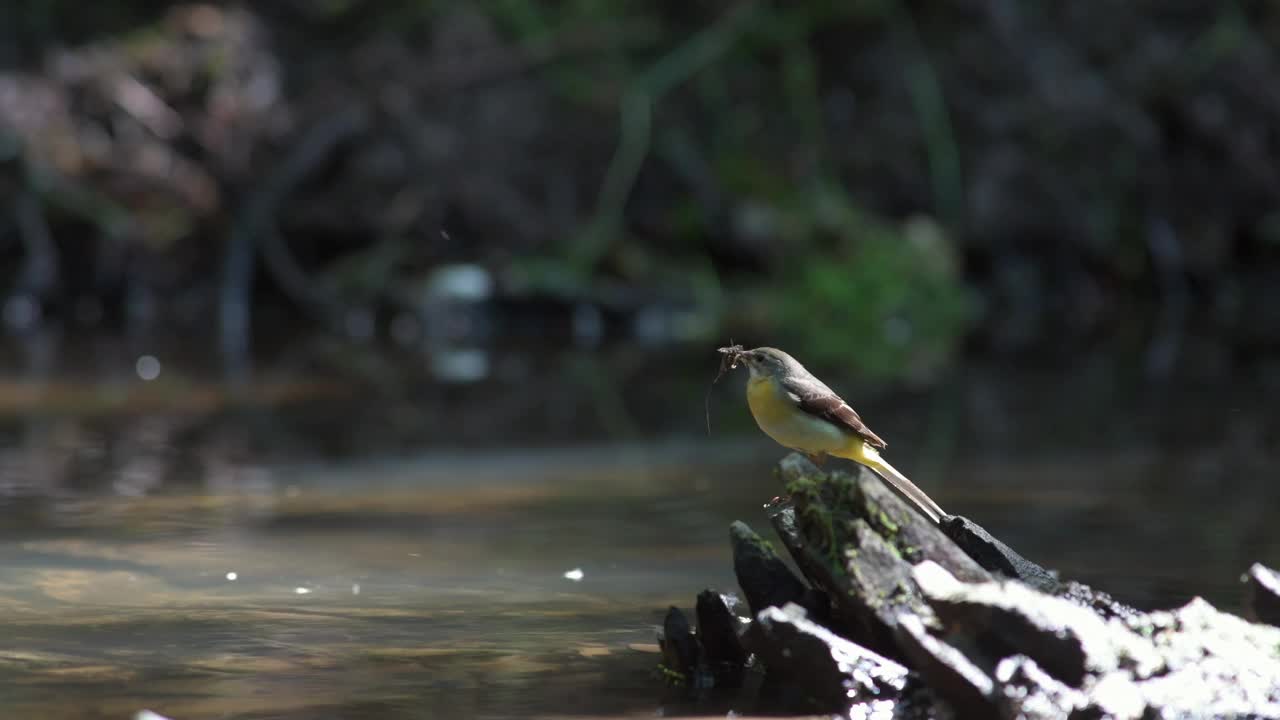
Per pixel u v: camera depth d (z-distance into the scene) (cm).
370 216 2405
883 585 530
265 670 531
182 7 2494
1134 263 2833
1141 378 1692
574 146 2577
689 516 877
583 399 1514
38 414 1353
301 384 1616
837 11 2823
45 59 2409
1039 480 1002
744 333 2323
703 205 2616
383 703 493
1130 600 646
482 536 806
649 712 491
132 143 2334
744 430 1293
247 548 764
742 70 2788
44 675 519
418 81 2478
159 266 2348
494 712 485
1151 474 1029
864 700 504
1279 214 2845
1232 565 726
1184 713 481
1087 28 2900
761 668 545
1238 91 2848
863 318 2464
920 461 1091
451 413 1391
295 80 2428
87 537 787
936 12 2858
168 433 1241
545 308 2419
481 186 2472
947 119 2809
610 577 704
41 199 2311
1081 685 490
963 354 2005
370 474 1038
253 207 2362
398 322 2364
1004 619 496
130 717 470
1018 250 2802
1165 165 2852
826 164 2758
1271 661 516
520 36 2611
